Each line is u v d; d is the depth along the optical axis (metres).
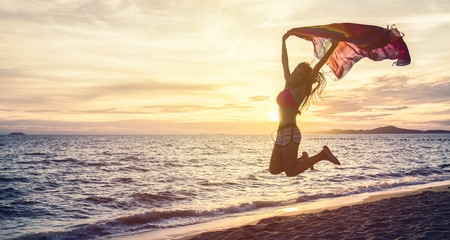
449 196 8.76
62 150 50.19
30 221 9.16
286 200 11.03
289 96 3.93
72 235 7.47
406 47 4.45
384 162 27.42
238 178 17.50
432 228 5.08
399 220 5.85
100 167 24.67
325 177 17.73
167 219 8.76
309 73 3.96
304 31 4.34
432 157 33.62
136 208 10.64
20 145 69.25
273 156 4.06
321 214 7.28
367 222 5.86
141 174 20.09
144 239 6.90
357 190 13.15
